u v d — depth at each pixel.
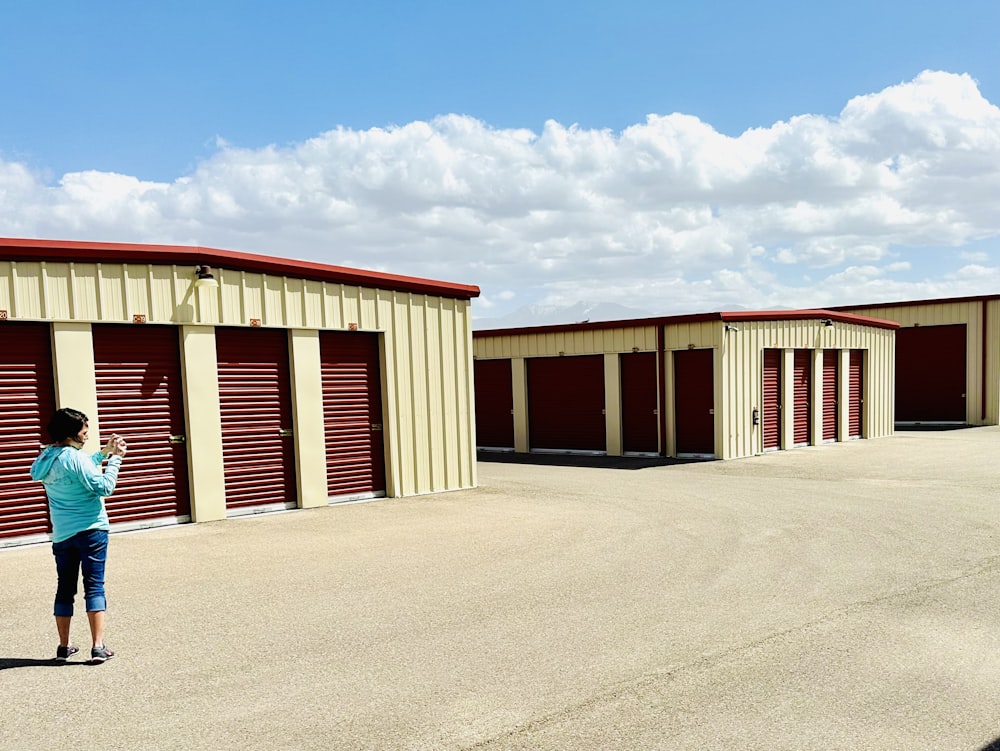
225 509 10.49
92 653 4.97
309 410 11.43
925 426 26.69
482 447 22.72
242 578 7.24
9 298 8.56
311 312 11.41
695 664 4.97
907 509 10.98
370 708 4.32
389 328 12.50
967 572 7.33
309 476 11.43
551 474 16.19
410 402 12.82
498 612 6.12
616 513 10.90
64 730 4.05
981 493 12.38
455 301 13.65
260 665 4.98
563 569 7.55
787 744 3.90
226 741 3.93
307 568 7.64
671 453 18.73
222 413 10.48
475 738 3.96
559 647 5.30
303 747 3.87
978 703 4.38
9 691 4.55
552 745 3.89
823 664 4.96
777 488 13.46
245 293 10.60
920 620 5.86
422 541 8.97
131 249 9.41
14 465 8.73
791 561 7.84
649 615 6.02
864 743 3.91
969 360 26.05
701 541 8.85
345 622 5.88
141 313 9.54
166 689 4.59
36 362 8.88
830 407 21.47
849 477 14.78
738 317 17.91
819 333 20.80
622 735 3.99
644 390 19.30
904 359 27.69
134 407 9.67
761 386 18.88
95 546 5.00
